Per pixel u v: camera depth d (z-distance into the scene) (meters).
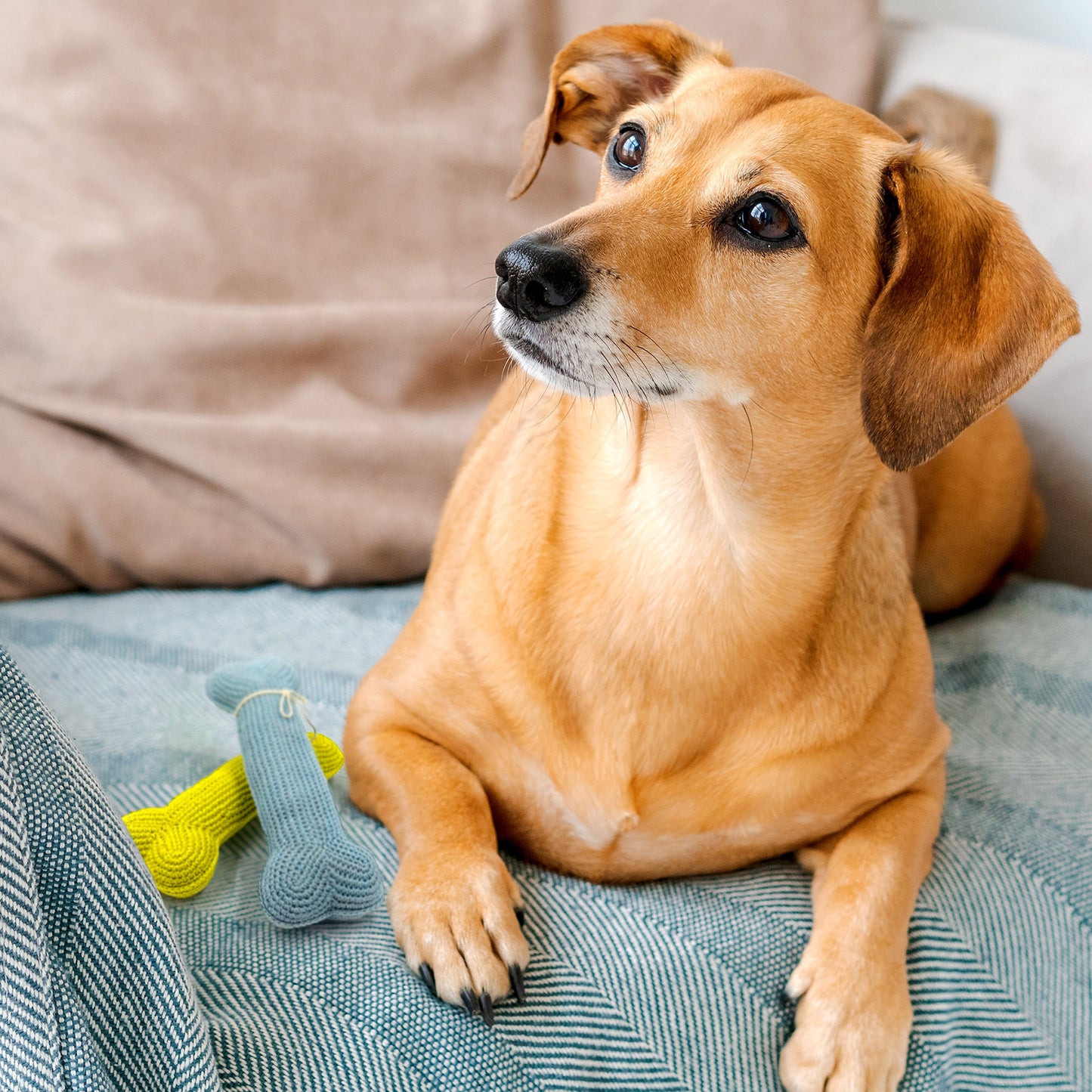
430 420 2.06
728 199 1.20
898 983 1.18
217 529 1.91
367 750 1.37
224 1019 0.99
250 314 1.95
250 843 1.31
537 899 1.24
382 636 1.84
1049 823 1.49
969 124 2.21
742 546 1.24
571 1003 1.09
